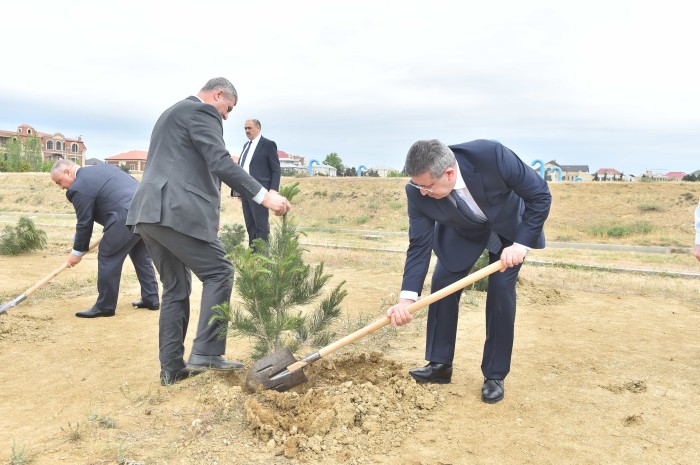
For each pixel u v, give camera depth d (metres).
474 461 3.02
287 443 3.06
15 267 9.78
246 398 3.64
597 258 13.92
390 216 29.67
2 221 21.92
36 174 45.94
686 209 24.28
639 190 26.67
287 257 4.00
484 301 7.24
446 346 4.13
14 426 3.40
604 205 25.77
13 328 5.59
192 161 3.97
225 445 3.09
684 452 3.15
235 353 4.95
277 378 3.73
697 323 6.31
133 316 6.36
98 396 3.90
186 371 4.14
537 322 6.27
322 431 3.20
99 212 6.14
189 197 3.91
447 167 3.35
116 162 113.31
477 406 3.77
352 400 3.55
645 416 3.65
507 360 3.90
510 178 3.55
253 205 8.77
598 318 6.52
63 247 12.68
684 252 17.77
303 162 113.94
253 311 4.04
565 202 26.56
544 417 3.61
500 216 3.68
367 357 4.48
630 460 3.05
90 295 7.46
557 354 5.02
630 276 9.89
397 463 2.98
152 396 3.83
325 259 11.25
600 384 4.23
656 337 5.65
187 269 4.20
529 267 10.74
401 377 4.05
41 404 3.77
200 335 4.15
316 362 4.33
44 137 112.56
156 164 3.96
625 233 22.45
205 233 3.98
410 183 3.83
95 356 4.87
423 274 3.91
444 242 4.08
